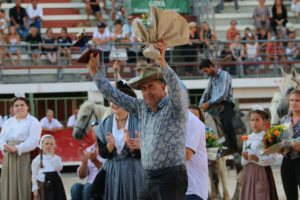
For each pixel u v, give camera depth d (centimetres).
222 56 2841
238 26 3403
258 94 2823
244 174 1305
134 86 800
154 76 766
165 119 761
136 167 943
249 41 2730
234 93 2816
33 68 2692
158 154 759
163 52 715
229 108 1692
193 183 887
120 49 2691
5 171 1315
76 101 2905
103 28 2894
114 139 938
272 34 3334
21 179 1305
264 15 3325
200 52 2802
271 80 2806
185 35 723
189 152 865
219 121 1678
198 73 2806
